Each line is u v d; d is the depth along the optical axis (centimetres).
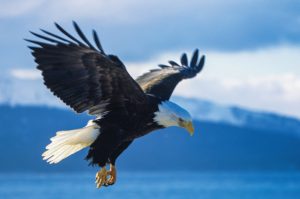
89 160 1180
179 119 1189
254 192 11844
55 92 1120
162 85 1309
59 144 1168
